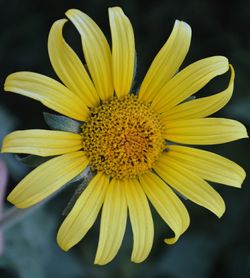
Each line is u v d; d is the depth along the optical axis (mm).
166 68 230
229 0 333
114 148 229
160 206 228
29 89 212
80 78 221
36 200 211
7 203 317
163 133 234
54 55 217
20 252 301
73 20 218
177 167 232
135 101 231
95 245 316
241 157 322
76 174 221
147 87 231
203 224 324
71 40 324
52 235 311
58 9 332
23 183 211
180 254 323
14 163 301
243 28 333
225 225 323
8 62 329
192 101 231
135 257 223
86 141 227
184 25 229
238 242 323
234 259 323
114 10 222
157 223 317
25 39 331
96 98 228
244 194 322
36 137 214
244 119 323
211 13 334
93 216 220
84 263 316
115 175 230
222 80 325
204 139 231
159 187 231
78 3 332
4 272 306
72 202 223
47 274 311
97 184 226
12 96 329
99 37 222
